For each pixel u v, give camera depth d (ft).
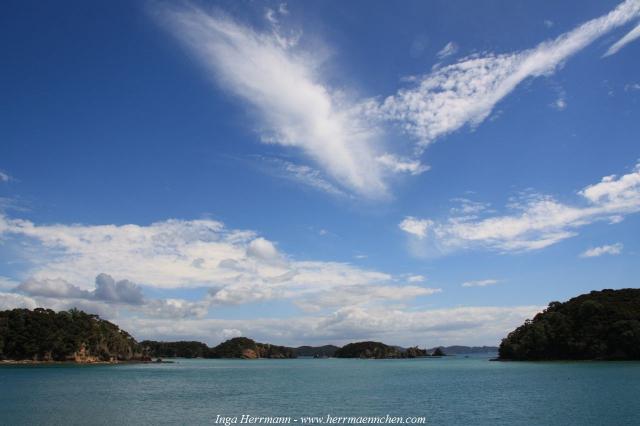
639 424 192.54
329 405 265.13
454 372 622.54
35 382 436.35
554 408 237.04
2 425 200.75
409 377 535.60
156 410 247.29
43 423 205.98
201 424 205.05
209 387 402.11
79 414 231.71
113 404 273.33
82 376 533.14
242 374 639.76
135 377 535.60
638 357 625.82
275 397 313.73
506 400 275.18
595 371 480.64
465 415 222.89
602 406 239.71
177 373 652.48
